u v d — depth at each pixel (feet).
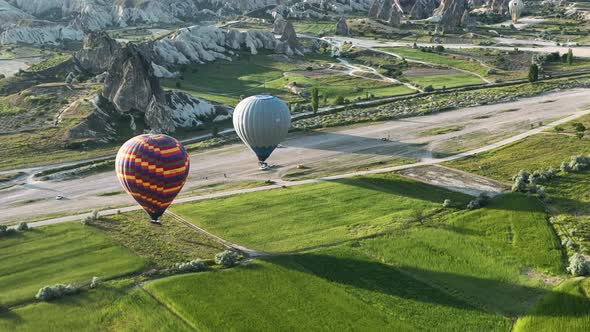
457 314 169.58
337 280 187.42
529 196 251.39
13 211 256.32
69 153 343.05
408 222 230.68
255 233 223.71
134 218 241.55
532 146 321.93
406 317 167.84
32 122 387.14
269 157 324.19
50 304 174.40
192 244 215.10
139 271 194.29
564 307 170.30
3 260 202.80
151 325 163.73
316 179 284.61
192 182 288.30
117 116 395.75
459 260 200.34
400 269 194.70
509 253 204.85
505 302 175.83
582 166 281.13
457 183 273.75
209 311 169.68
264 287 183.21
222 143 353.31
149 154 218.59
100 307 173.06
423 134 356.79
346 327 162.71
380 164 304.30
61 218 243.81
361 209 245.24
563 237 214.48
